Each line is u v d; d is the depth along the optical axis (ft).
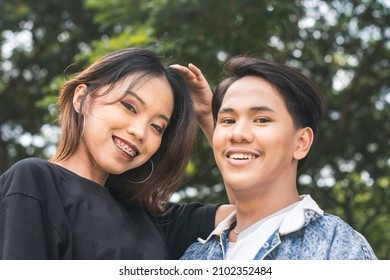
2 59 26.05
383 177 23.65
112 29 23.62
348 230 7.27
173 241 9.14
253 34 18.83
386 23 22.03
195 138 9.60
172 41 17.33
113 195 8.73
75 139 8.18
